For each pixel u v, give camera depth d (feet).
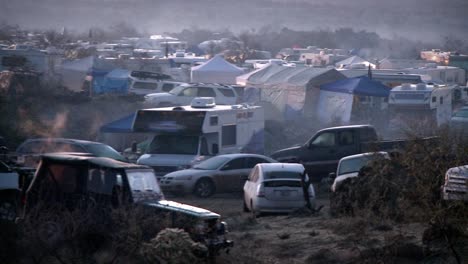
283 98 377.09
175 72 510.99
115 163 111.14
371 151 152.97
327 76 370.94
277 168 162.20
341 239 117.60
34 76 389.80
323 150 221.46
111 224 98.32
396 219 123.65
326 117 360.07
